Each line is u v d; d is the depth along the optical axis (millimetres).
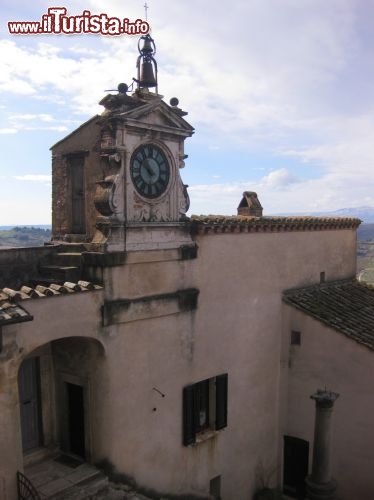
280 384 17547
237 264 15734
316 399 13234
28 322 10062
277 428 17625
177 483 14062
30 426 12984
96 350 11984
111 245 11891
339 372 16031
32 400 13047
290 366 17328
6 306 9383
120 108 11938
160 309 13195
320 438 13336
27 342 10062
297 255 18406
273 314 17234
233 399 15883
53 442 13281
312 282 19328
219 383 15211
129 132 12164
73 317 11047
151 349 13094
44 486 11531
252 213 19688
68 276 12039
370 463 15391
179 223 13727
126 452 12523
